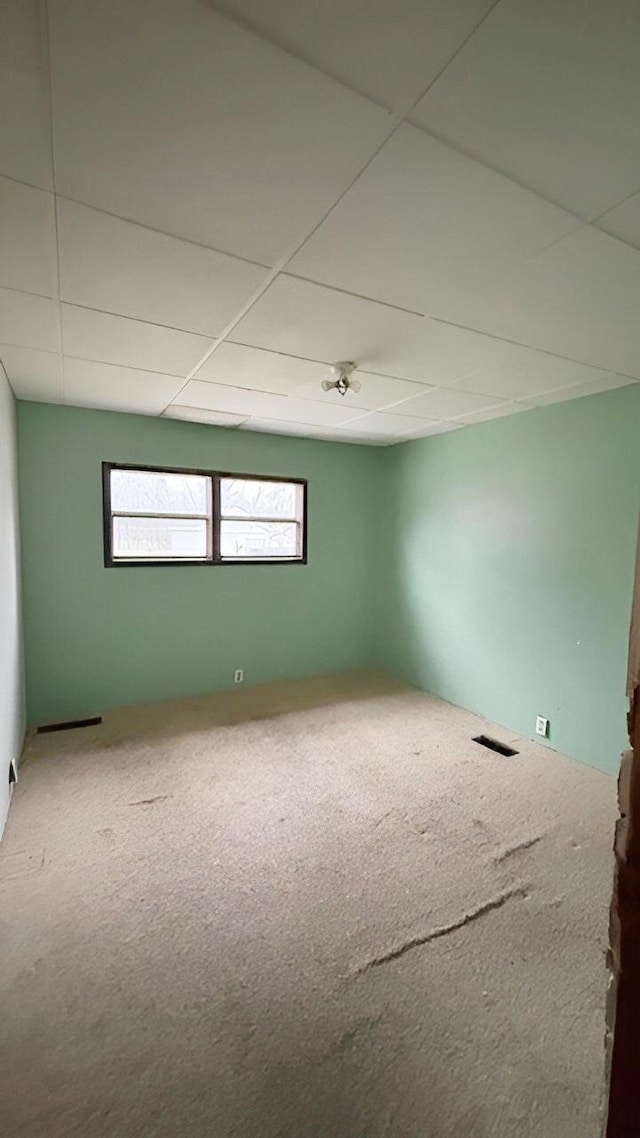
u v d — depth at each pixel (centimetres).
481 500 381
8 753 250
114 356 248
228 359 251
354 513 488
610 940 36
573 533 313
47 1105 118
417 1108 120
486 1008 145
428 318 202
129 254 158
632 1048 34
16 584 304
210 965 157
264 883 195
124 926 172
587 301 186
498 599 367
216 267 166
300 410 352
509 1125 116
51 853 209
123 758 300
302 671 470
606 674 294
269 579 446
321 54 93
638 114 104
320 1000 146
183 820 236
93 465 362
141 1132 113
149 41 90
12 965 155
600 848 219
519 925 176
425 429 408
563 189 127
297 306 193
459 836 227
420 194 130
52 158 117
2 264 164
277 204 134
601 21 85
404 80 98
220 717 370
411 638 459
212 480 414
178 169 121
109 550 372
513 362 250
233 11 85
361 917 178
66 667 363
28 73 96
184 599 407
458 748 323
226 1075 126
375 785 274
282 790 266
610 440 292
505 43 90
